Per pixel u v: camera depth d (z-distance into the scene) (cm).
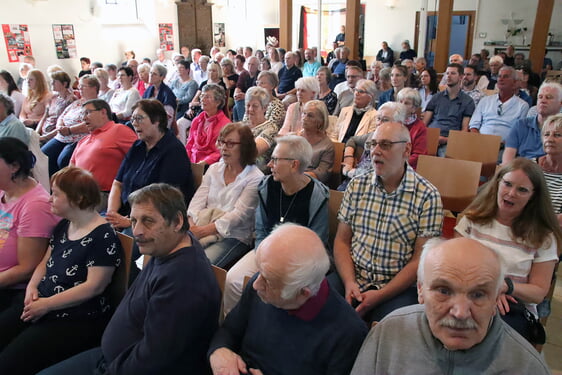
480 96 467
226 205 228
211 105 326
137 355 125
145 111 243
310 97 365
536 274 157
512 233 160
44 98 470
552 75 703
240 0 1167
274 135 311
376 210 176
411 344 104
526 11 1034
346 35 744
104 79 546
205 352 137
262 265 113
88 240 163
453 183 257
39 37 738
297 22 1234
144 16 938
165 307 125
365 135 303
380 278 175
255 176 224
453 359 99
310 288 112
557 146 203
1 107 295
